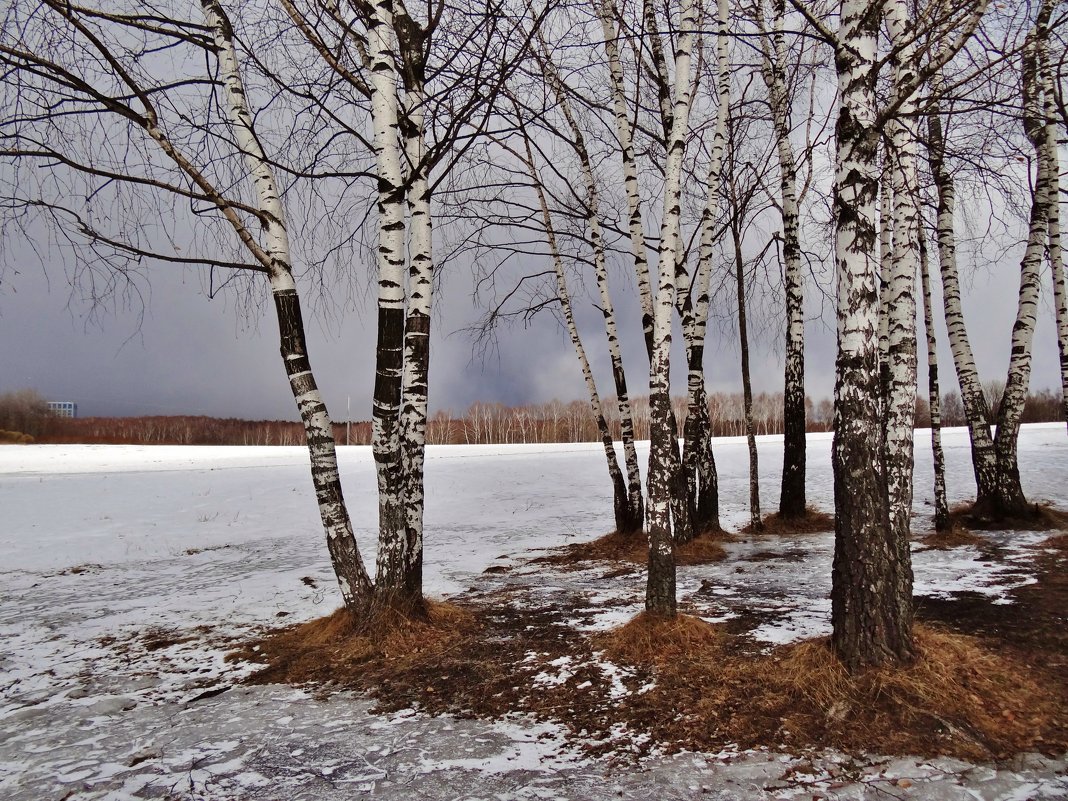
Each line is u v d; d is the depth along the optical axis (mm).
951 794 2896
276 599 8344
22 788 3475
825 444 34094
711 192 10086
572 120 10594
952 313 11320
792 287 11688
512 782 3268
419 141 6441
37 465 37406
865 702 3701
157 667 5652
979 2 3852
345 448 55812
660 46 9930
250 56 5883
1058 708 3629
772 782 3102
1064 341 9969
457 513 18953
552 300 12312
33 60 4586
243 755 3766
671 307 5406
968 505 13016
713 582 7754
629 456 11602
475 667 5020
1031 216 10438
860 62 4305
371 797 3199
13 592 10102
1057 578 6715
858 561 4039
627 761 3416
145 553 13953
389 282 5910
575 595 7570
